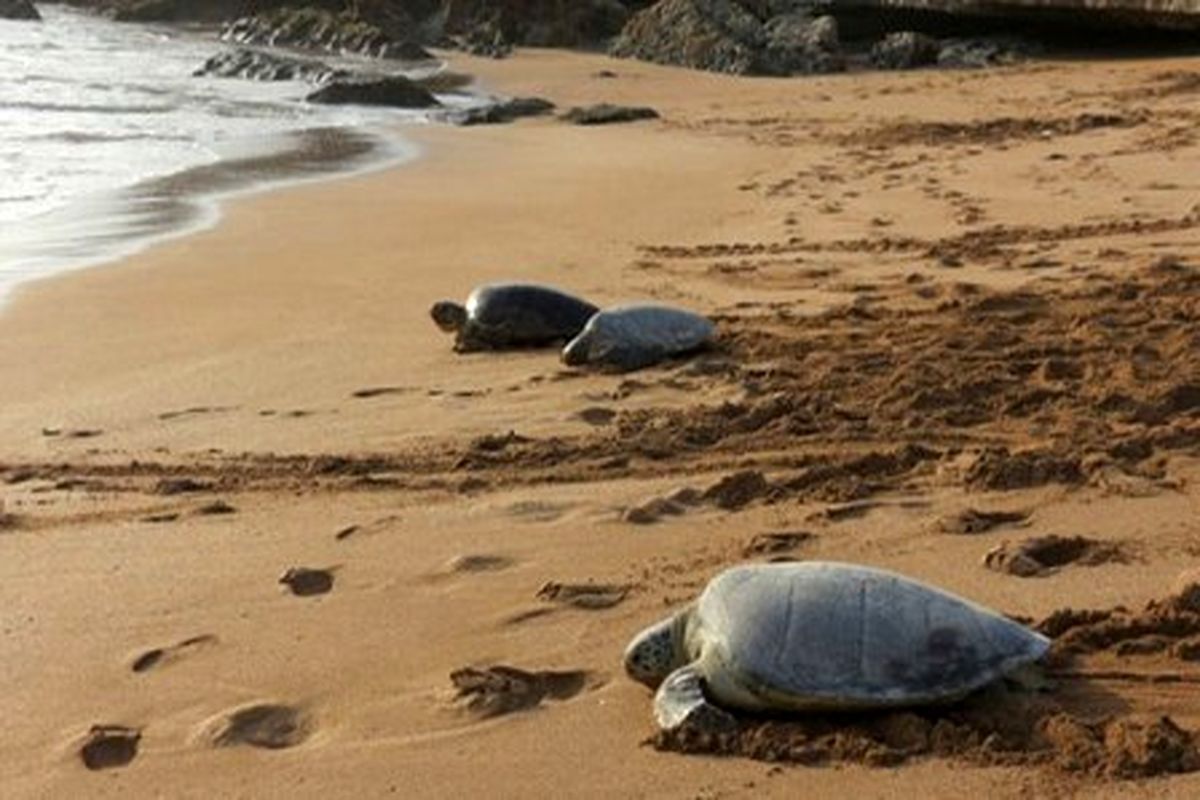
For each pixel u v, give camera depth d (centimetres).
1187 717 458
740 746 448
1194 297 1008
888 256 1262
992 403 810
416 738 475
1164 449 719
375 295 1212
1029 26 3566
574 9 4269
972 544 611
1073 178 1628
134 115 2523
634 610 565
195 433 845
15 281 1261
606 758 453
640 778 440
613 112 2647
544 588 586
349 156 2139
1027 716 453
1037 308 1018
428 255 1379
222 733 485
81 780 460
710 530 648
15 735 490
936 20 3766
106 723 495
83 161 1967
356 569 621
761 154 2088
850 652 452
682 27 3756
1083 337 923
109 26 4750
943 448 746
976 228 1370
